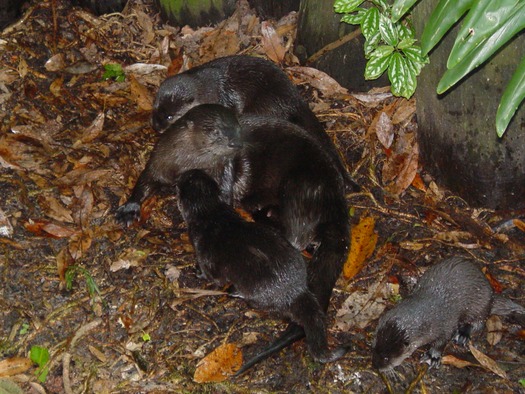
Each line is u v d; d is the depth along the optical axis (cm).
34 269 240
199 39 298
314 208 245
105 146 266
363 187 267
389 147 273
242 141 250
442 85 204
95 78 283
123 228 250
